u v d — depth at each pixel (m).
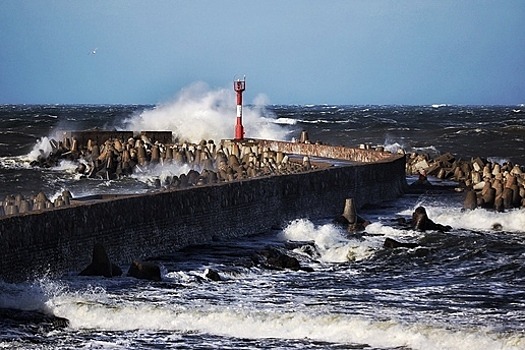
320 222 59.88
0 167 103.38
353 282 43.84
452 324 34.09
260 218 56.62
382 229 57.56
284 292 40.69
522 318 35.50
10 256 38.06
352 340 33.34
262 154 90.94
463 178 92.31
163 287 40.00
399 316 35.53
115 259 44.03
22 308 35.62
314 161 88.88
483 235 57.59
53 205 49.81
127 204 45.09
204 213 51.34
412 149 150.75
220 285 41.62
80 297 36.88
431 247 52.34
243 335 34.16
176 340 33.41
